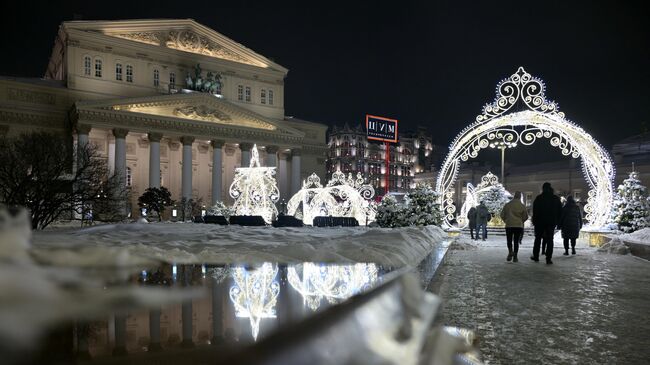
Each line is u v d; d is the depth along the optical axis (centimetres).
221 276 278
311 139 7350
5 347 54
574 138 2305
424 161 13062
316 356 60
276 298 183
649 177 5869
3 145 2467
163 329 105
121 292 111
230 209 3722
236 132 6197
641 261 1367
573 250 1605
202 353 90
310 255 616
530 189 7062
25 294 71
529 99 2264
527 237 2858
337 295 196
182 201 5409
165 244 786
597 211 2348
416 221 2109
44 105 5506
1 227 80
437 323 544
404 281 129
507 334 507
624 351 445
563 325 551
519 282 912
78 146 3219
